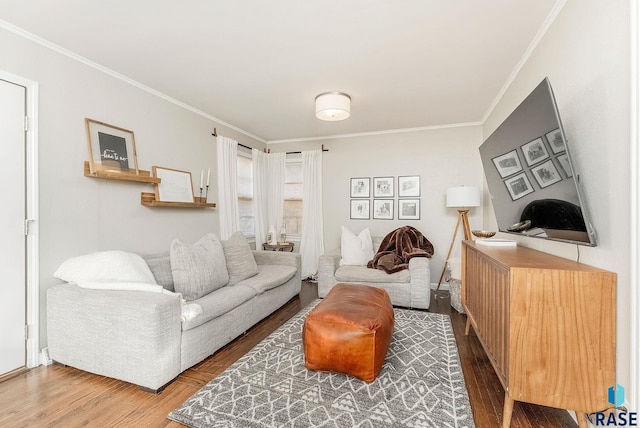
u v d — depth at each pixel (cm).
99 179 246
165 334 179
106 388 180
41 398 170
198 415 154
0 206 189
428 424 148
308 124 415
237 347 239
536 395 134
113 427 147
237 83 282
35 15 183
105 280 207
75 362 196
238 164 443
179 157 329
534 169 173
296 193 501
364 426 146
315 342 190
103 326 185
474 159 405
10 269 194
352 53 229
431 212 426
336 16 185
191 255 253
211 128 379
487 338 186
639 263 113
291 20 189
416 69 254
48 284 212
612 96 130
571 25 164
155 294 189
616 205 128
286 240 498
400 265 347
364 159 459
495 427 147
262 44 216
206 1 171
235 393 173
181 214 329
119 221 262
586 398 129
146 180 275
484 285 195
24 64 200
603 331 127
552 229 167
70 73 226
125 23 192
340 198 471
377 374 186
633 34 114
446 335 257
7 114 192
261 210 480
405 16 185
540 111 152
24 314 200
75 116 229
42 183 209
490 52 227
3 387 180
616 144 128
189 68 253
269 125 421
